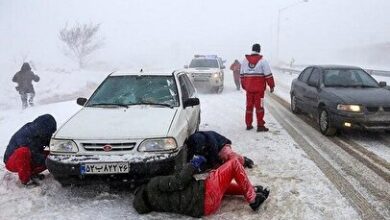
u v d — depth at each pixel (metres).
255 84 7.68
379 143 6.79
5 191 4.60
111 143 4.18
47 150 5.13
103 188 4.61
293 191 4.51
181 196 3.82
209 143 4.77
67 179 4.17
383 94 7.17
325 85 8.00
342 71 8.37
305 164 5.54
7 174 5.20
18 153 4.67
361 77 8.22
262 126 7.80
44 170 4.96
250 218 3.86
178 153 4.32
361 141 6.96
